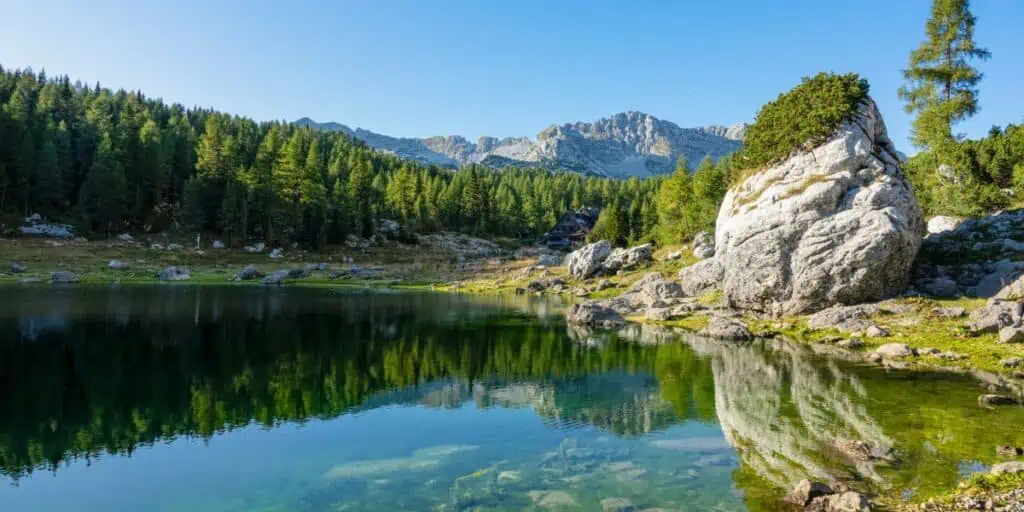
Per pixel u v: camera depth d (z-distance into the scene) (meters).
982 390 29.39
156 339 41.50
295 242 130.38
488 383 32.34
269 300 70.56
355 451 21.17
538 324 57.06
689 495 17.02
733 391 30.23
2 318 47.59
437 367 36.28
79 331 43.12
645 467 19.55
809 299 50.62
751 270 53.75
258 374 32.69
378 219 161.25
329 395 29.05
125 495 17.09
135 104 187.38
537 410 26.92
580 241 177.38
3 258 89.38
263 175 132.75
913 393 29.02
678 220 114.75
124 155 125.06
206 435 22.70
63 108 157.25
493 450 21.41
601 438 22.86
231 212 119.62
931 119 71.12
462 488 17.73
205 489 17.58
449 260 137.12
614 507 16.19
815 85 54.78
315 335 46.44
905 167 78.44
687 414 26.12
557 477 18.64
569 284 95.12
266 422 24.52
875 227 47.25
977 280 47.97
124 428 23.20
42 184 113.81
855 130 52.03
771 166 56.56
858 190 49.59
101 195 111.25
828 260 48.81
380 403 27.89
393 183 172.88
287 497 17.06
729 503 16.39
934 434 22.45
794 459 20.05
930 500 16.06
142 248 109.00
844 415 25.36
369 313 62.25
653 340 47.69
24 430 22.59
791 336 47.22
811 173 52.12
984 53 68.06
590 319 56.88
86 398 26.98
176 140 143.88
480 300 81.06
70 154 129.38
